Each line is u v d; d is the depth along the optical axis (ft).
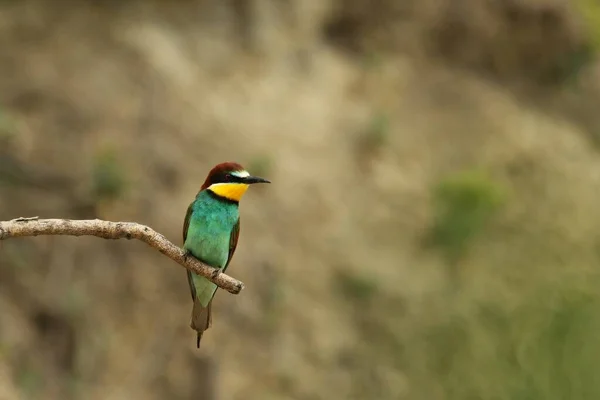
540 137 72.43
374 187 62.13
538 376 52.90
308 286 53.62
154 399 43.37
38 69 52.19
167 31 60.90
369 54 72.28
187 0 63.26
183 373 44.88
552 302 58.54
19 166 46.14
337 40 73.31
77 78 52.95
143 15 60.59
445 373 53.11
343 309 53.98
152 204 49.03
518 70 79.82
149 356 44.37
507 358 54.54
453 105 71.92
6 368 39.01
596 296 59.62
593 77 82.23
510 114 73.41
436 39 76.07
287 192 57.41
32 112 49.85
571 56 80.07
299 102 63.67
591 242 65.26
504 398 52.24
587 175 70.54
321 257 55.52
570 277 61.41
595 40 80.48
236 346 47.93
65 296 43.27
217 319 48.19
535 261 62.34
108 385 42.39
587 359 53.83
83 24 57.11
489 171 67.67
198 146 54.65
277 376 48.21
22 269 42.98
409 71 72.79
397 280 57.00
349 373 51.01
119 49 56.34
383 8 73.46
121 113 52.47
